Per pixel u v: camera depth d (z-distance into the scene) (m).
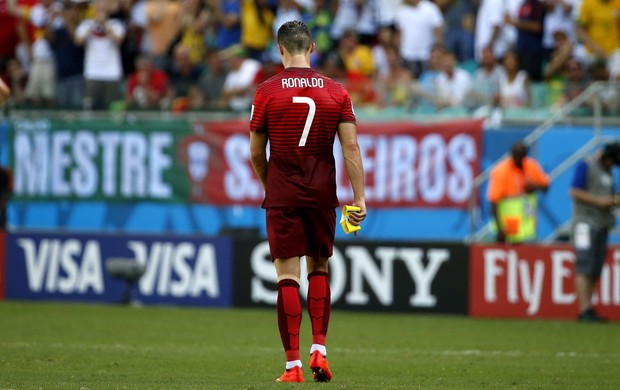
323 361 26.23
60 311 52.28
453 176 62.16
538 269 52.75
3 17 75.25
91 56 70.75
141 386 26.17
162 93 69.56
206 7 75.19
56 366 31.03
